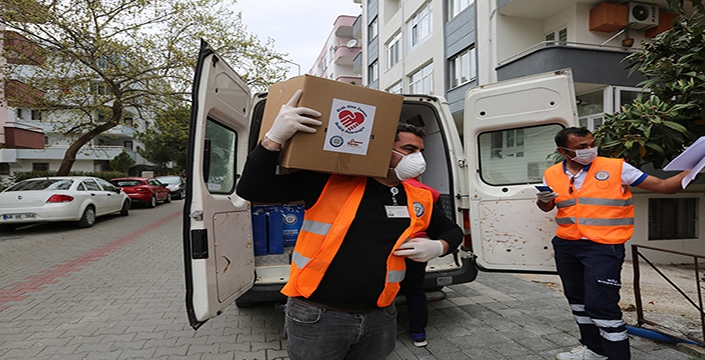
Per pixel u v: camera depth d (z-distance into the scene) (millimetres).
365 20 23156
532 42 11039
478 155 3977
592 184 2641
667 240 7438
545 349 3242
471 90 3980
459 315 4055
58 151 33031
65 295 4867
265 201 1653
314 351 1586
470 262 3848
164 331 3752
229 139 3359
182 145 32156
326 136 1513
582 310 2797
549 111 3643
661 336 3205
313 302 1586
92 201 10617
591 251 2588
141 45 12641
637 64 4414
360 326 1595
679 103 3615
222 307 2777
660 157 3545
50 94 12953
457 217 3965
